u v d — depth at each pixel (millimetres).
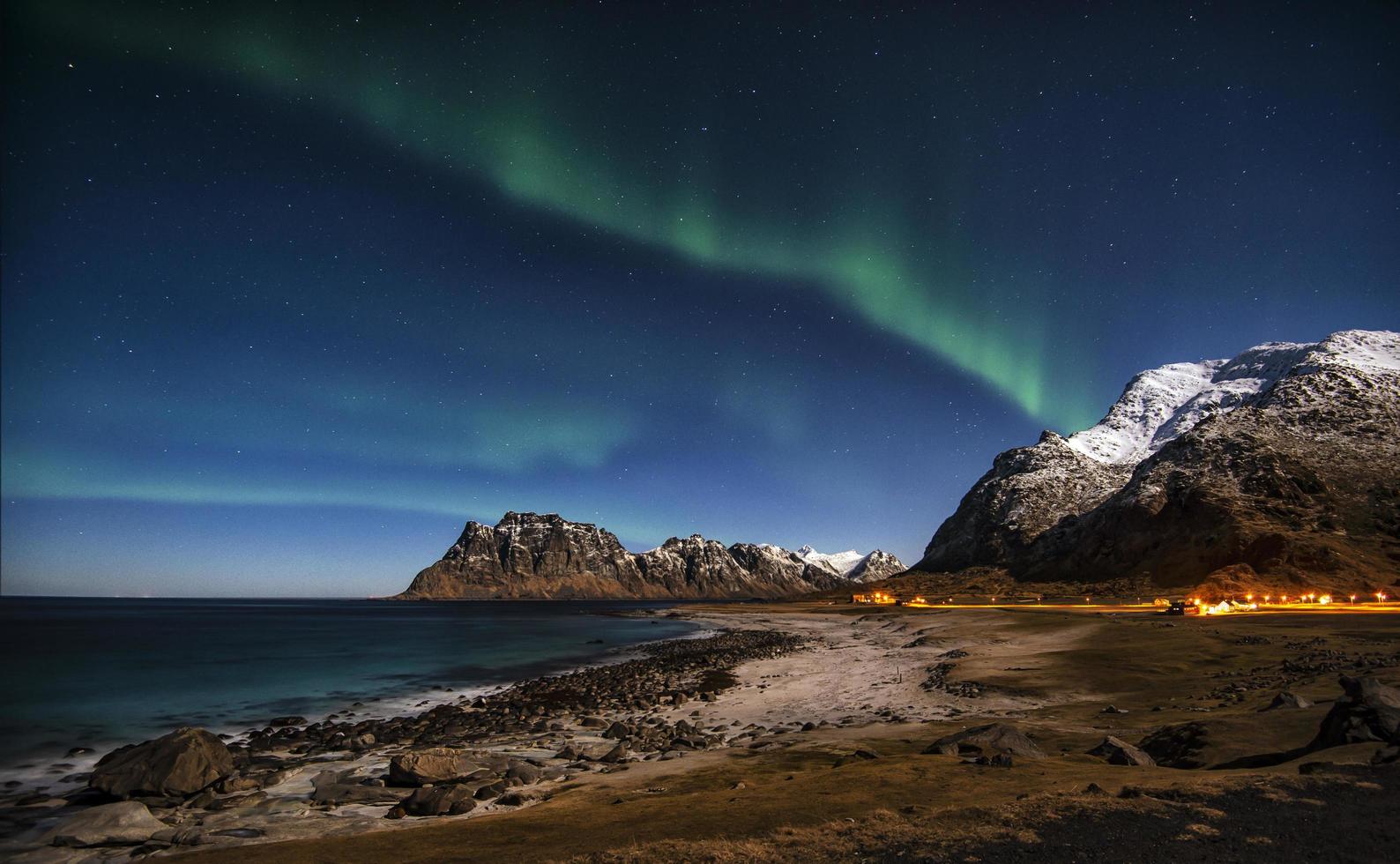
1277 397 179500
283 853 12289
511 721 34625
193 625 149500
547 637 108938
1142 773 14141
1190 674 31906
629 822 12711
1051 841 9891
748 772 18422
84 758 28031
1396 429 151375
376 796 19750
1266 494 137250
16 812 19766
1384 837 9359
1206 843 9516
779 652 67188
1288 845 9258
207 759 22250
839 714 31125
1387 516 119250
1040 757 17125
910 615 111438
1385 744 13633
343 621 176875
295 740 31375
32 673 58781
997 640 55781
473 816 16891
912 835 10500
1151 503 158000
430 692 48406
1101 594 136875
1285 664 30078
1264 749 15688
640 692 44156
